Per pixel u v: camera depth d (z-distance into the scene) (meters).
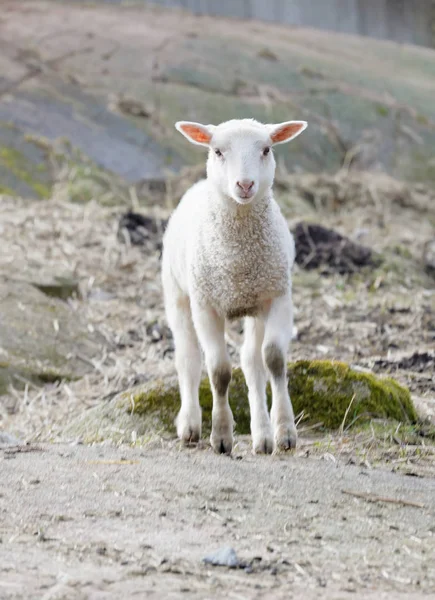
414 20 41.09
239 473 7.75
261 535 6.38
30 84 24.38
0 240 16.28
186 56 27.64
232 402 10.03
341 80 28.78
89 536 6.23
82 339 13.62
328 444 9.05
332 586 5.55
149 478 7.54
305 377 10.12
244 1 37.97
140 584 5.42
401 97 28.83
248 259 8.61
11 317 13.55
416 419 10.19
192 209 9.35
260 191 8.58
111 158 22.53
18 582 5.39
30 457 8.12
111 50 27.20
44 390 12.28
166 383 10.16
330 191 22.17
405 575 5.80
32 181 21.02
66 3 31.44
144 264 16.67
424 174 25.75
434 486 7.78
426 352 12.48
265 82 27.52
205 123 24.92
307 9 39.69
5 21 28.08
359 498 7.27
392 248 18.70
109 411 10.03
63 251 16.48
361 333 13.95
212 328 8.84
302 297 15.72
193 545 6.14
